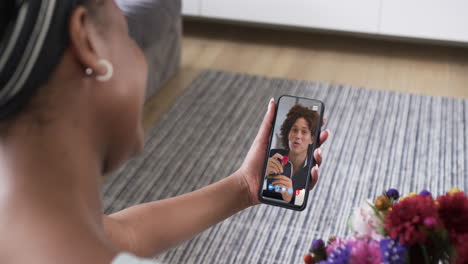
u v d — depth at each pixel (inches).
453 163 86.4
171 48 107.8
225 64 117.6
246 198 34.0
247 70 115.4
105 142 17.2
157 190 80.8
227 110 100.3
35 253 14.5
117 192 80.0
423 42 122.3
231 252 70.4
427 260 29.5
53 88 15.2
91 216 15.8
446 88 108.9
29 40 14.2
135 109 17.6
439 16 116.8
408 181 82.4
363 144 90.4
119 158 18.6
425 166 85.7
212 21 131.3
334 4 120.2
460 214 30.5
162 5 101.7
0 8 14.1
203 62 118.0
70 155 15.6
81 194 15.6
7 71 14.3
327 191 80.0
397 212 30.1
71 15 14.9
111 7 17.3
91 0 16.3
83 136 16.0
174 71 111.6
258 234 73.0
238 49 124.1
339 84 109.7
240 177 34.1
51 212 14.8
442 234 29.1
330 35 130.5
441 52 122.4
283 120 38.6
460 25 116.6
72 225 14.8
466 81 111.7
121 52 17.1
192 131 94.2
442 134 93.5
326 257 31.9
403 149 89.5
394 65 117.6
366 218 31.8
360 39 128.6
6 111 14.9
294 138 38.3
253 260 69.4
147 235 27.7
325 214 76.1
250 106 101.7
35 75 14.6
